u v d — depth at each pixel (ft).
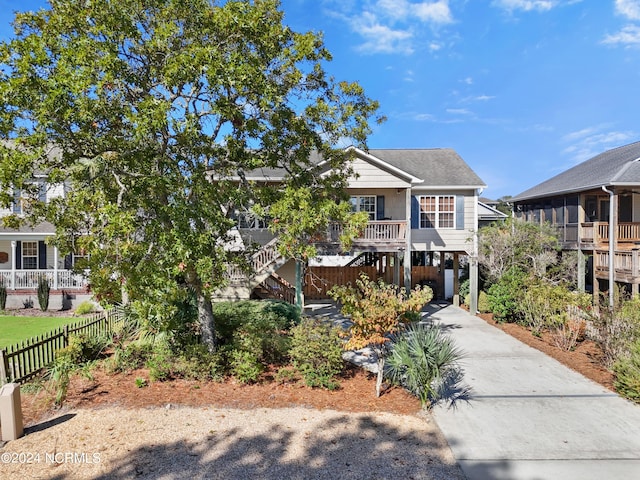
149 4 23.49
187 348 28.53
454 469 17.37
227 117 23.94
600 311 33.37
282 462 17.51
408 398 25.00
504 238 50.34
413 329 27.99
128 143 24.26
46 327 44.14
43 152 20.52
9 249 61.67
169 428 20.38
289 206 25.50
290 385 26.35
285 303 43.65
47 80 19.22
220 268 23.12
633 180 46.14
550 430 21.13
